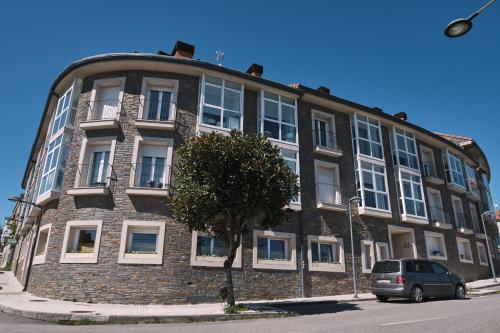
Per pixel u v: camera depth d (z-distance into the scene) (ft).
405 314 33.14
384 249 64.44
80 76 56.08
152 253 46.65
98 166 51.06
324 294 55.01
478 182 99.40
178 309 38.58
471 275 77.66
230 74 56.49
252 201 37.63
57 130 56.85
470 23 21.80
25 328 27.07
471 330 23.70
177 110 53.31
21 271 68.33
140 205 47.62
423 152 81.76
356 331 24.26
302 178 59.52
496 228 105.50
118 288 43.96
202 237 49.49
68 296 43.88
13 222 111.55
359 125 68.74
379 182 67.10
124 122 51.72
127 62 53.21
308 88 63.10
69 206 48.47
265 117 58.95
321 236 57.67
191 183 38.22
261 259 52.70
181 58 53.52
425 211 71.92
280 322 30.42
